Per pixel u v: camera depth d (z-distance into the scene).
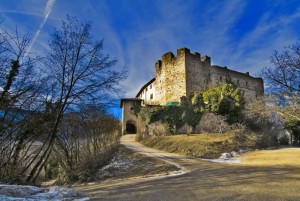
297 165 15.50
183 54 49.66
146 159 21.56
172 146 27.56
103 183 15.48
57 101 14.98
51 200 7.86
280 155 21.56
